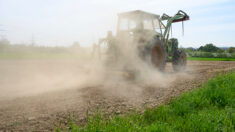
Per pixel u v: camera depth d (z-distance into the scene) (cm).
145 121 262
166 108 301
